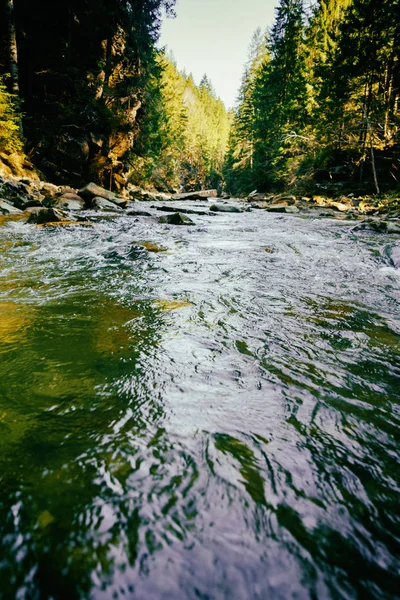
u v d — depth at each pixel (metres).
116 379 1.53
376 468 1.05
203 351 1.84
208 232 7.52
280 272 3.84
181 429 1.20
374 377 1.61
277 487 0.96
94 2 19.72
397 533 0.84
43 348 1.84
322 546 0.79
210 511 0.88
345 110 22.73
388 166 20.50
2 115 13.63
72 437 1.15
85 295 2.87
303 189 25.28
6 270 3.76
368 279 3.59
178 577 0.71
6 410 1.29
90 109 20.75
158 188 41.25
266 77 35.78
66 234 6.53
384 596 0.70
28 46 18.16
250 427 1.23
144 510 0.87
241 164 46.19
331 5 33.31
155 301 2.72
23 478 0.97
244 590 0.69
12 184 12.27
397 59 20.58
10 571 0.72
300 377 1.59
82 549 0.77
